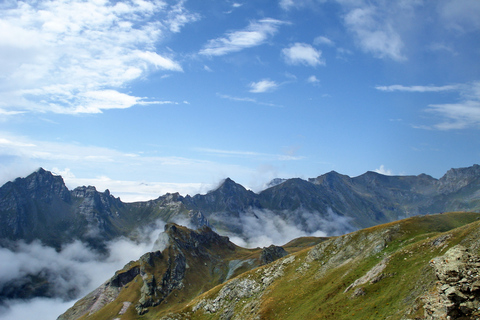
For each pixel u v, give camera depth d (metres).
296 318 112.88
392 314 77.56
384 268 104.00
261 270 184.12
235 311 161.50
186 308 189.38
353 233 156.62
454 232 98.06
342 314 95.12
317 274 144.62
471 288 46.94
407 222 141.50
